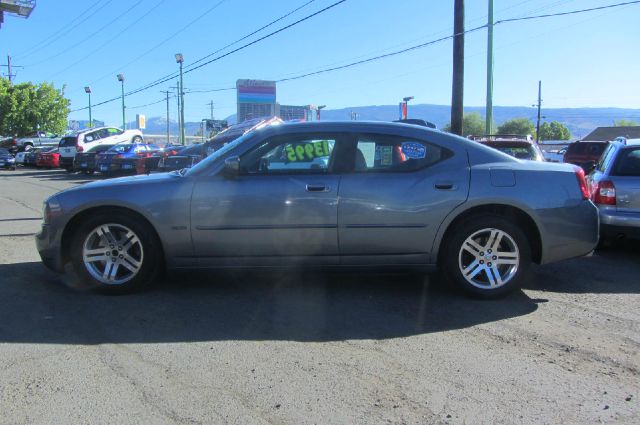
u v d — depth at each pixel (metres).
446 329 4.23
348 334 4.12
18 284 5.37
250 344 3.93
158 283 5.41
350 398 3.13
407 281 5.54
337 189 4.77
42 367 3.54
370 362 3.62
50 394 3.18
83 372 3.47
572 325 4.32
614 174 6.70
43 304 4.78
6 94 54.56
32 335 4.08
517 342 3.97
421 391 3.22
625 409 3.02
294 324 4.34
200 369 3.51
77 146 28.55
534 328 4.25
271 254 4.86
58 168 34.12
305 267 4.90
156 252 4.97
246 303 4.84
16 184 20.80
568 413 2.98
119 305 4.77
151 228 4.92
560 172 4.94
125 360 3.65
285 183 4.80
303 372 3.47
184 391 3.22
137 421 2.89
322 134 4.95
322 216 4.76
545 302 4.92
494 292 4.89
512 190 4.80
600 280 5.68
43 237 5.02
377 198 4.75
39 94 56.56
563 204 4.85
